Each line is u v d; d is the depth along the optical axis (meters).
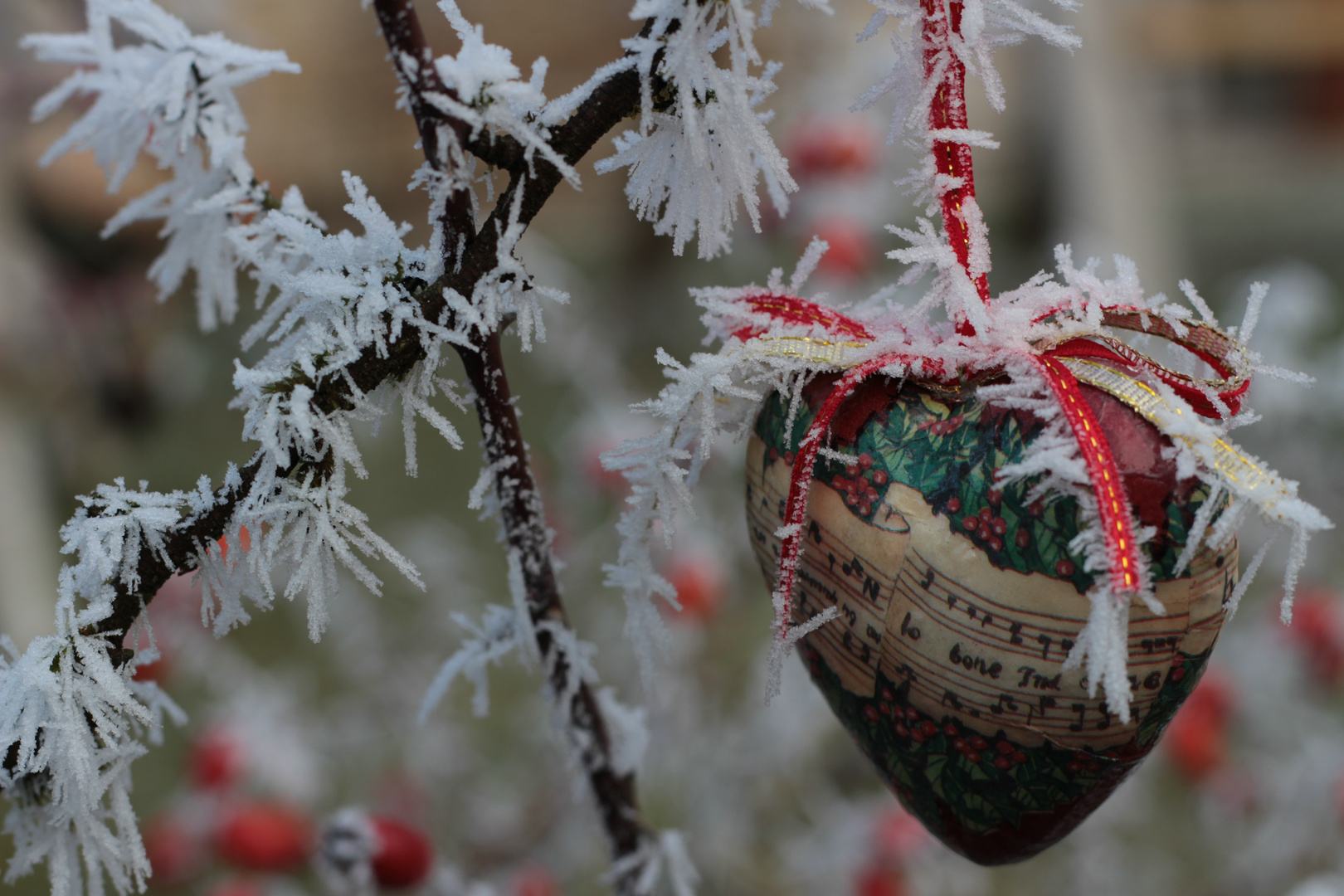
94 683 0.52
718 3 0.50
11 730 0.51
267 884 0.94
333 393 0.51
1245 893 1.03
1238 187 2.42
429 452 1.67
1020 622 0.51
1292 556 0.50
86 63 0.56
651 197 0.52
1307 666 1.05
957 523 0.51
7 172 1.43
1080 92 1.66
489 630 0.56
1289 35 2.34
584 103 0.51
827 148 0.92
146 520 0.51
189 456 1.69
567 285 1.33
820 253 0.53
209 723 1.07
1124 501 0.50
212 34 0.56
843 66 0.98
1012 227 1.73
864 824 0.95
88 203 1.46
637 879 0.57
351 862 0.64
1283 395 1.16
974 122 1.67
